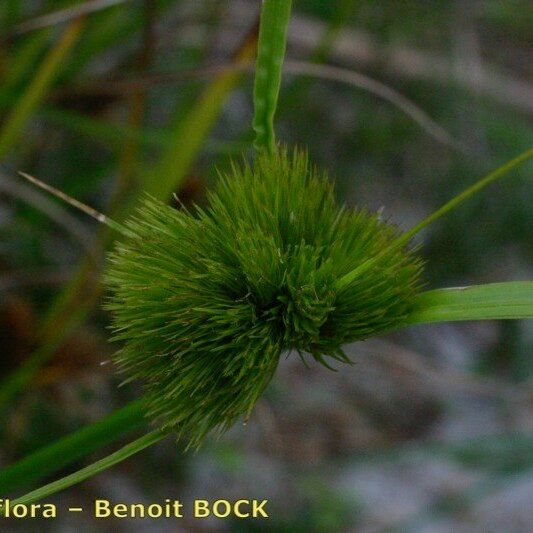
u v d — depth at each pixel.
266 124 0.09
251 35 0.14
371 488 0.24
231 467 0.22
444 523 0.23
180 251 0.08
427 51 0.25
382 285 0.08
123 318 0.08
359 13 0.24
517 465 0.21
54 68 0.15
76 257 0.20
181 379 0.08
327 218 0.09
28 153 0.19
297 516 0.22
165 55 0.22
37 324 0.16
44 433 0.19
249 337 0.08
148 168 0.17
